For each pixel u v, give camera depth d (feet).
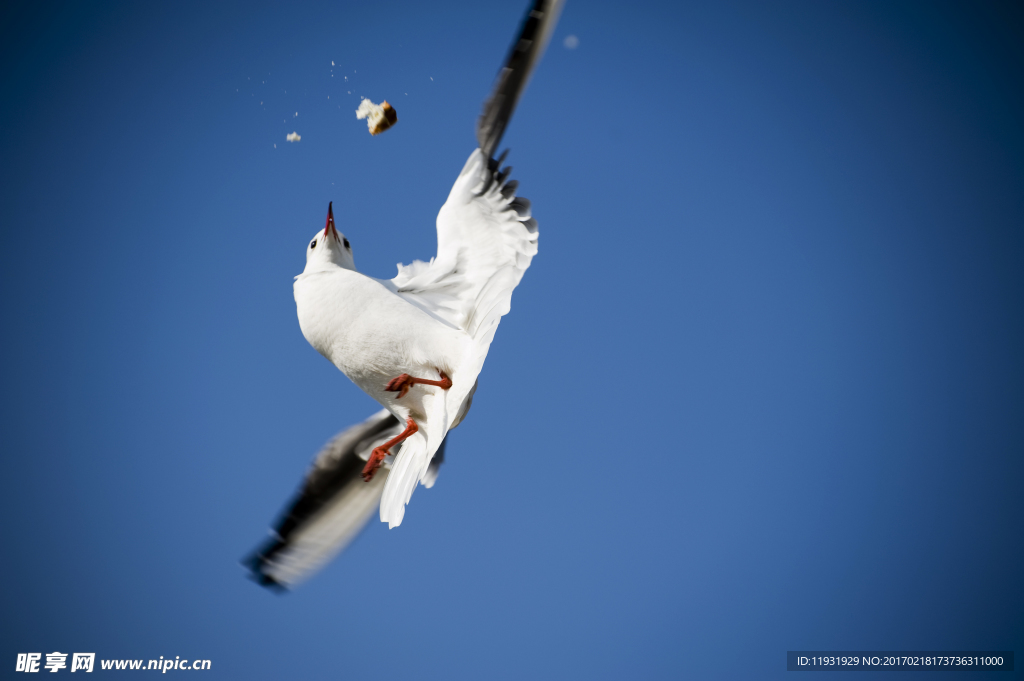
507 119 17.21
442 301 17.51
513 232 17.72
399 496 17.42
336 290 17.02
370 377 17.53
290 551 20.31
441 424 16.75
